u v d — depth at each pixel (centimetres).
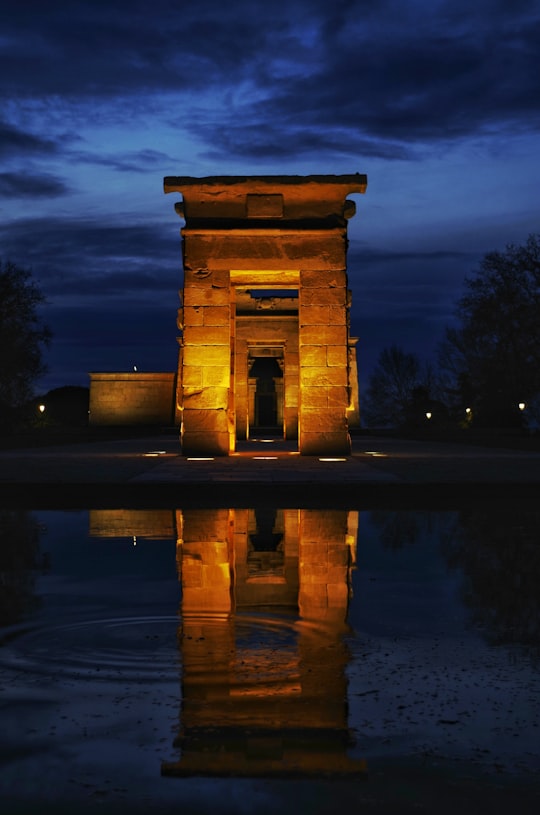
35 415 5350
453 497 1388
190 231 2433
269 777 315
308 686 425
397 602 634
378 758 333
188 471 1747
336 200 2444
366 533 1018
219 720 374
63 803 295
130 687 422
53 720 374
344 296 2439
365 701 401
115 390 5519
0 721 372
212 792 304
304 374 2430
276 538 976
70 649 496
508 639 522
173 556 855
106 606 620
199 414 2417
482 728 366
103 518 1173
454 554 859
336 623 568
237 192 2439
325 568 786
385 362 8169
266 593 671
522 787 308
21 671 450
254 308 4191
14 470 1769
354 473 1688
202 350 2438
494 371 5547
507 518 1162
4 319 5022
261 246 2441
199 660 473
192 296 2438
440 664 465
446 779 314
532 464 1962
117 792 303
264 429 5691
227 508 1290
